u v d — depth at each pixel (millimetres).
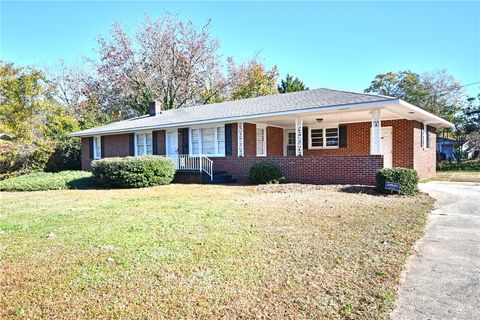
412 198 8195
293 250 4125
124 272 3463
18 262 3838
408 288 3107
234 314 2619
